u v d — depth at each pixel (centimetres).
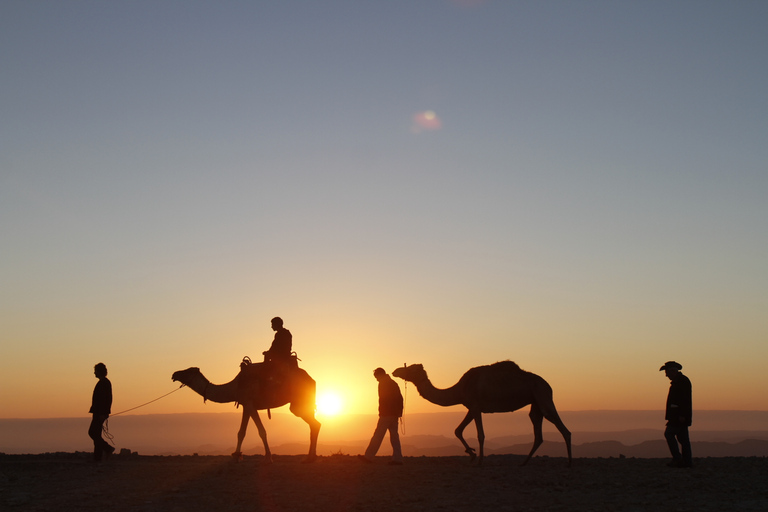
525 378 1800
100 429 1919
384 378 1892
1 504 1284
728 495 1330
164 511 1228
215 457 2009
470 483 1475
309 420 1833
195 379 1911
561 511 1203
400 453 1838
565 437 1764
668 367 1791
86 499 1339
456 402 1869
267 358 1817
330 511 1226
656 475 1570
